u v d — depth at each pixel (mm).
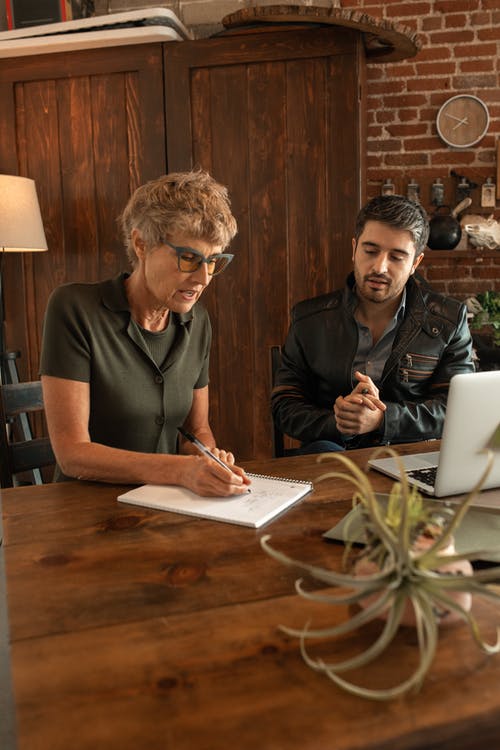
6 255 3283
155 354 1632
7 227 2926
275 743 576
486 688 645
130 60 3053
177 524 1104
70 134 3156
